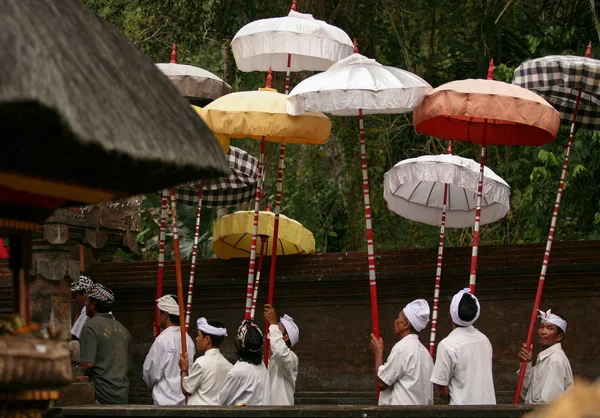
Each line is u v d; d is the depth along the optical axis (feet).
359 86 28.04
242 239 36.81
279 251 36.70
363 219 55.16
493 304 33.96
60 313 31.96
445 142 54.49
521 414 22.15
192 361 33.24
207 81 34.27
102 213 36.29
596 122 33.47
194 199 39.19
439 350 27.17
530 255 33.45
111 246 38.06
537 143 31.60
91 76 15.72
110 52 17.03
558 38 49.62
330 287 35.81
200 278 37.47
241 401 28.68
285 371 31.32
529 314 33.50
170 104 17.47
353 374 35.42
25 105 14.29
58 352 16.16
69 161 16.60
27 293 17.57
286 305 36.55
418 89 28.48
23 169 16.60
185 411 25.14
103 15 58.75
